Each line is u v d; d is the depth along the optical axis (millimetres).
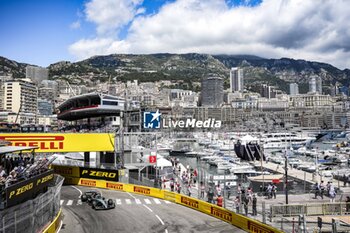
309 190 51094
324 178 65875
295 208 32562
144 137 69062
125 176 47469
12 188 19766
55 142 48000
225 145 139000
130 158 55062
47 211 23844
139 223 29094
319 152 115375
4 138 45781
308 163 91812
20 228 18750
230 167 87625
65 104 89812
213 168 99125
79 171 51469
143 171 58906
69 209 34375
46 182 26672
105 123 74625
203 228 27766
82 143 49344
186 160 120375
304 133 180375
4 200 18828
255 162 93312
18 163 32188
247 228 27172
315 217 32156
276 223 28000
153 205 37062
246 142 101562
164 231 26719
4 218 17141
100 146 50312
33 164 29156
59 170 53531
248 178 58750
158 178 47719
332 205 33375
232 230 27266
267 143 137625
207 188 41750
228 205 33969
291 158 103250
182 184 45938
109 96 75000
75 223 28859
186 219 30828
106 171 48625
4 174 26734
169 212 33656
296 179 64375
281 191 49750
